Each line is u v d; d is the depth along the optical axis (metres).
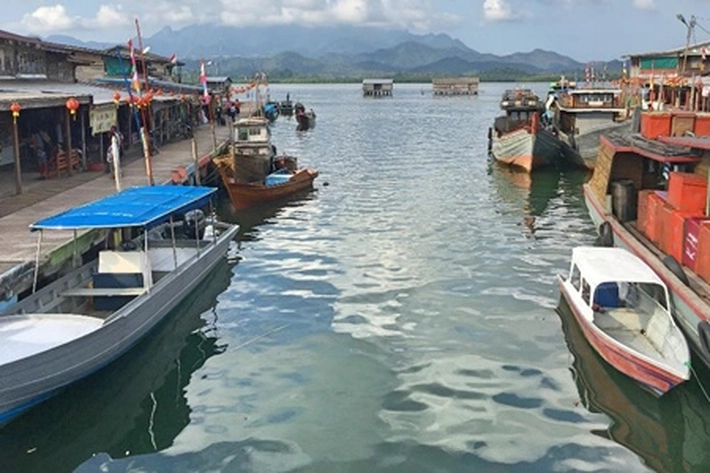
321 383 13.64
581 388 13.23
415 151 54.62
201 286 19.11
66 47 40.31
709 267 14.81
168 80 64.38
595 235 25.12
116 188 23.86
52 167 28.11
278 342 15.70
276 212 30.11
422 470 10.73
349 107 124.25
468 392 13.12
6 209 20.62
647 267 15.39
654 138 22.38
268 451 11.35
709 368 13.29
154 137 40.56
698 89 45.97
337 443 11.52
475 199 32.94
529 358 14.54
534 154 40.97
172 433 12.00
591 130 41.50
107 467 11.09
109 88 39.88
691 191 16.70
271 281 20.11
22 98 22.86
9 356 12.20
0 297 13.81
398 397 12.98
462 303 17.88
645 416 12.23
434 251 23.03
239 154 31.84
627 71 68.31
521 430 11.81
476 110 112.56
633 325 14.86
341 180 39.28
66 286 15.91
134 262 15.84
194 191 19.94
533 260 21.72
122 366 14.43
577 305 15.59
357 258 22.38
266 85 125.25
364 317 17.08
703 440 11.55
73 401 13.11
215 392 13.43
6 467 11.15
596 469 10.75
